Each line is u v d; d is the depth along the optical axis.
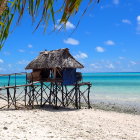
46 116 22.84
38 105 30.83
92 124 20.67
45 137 14.21
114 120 23.41
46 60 27.69
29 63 29.05
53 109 28.33
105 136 16.39
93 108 31.59
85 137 15.39
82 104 35.56
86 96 48.06
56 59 27.22
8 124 16.50
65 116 23.94
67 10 1.94
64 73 27.47
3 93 53.81
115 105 35.19
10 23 2.35
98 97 46.38
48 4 2.07
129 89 65.50
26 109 27.02
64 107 30.42
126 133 18.00
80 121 21.69
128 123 22.22
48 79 28.14
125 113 28.22
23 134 14.36
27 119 19.36
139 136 17.23
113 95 50.12
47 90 61.69
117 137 16.41
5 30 2.39
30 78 28.02
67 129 17.36
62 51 27.58
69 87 77.19
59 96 46.78
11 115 20.47
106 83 101.12
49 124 18.42
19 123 17.22
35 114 23.42
